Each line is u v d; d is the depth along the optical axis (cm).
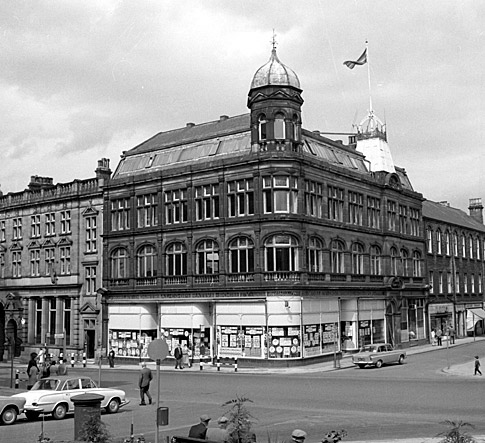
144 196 5188
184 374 4069
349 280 5062
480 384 3166
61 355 5612
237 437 1256
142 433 1948
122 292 5178
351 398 2700
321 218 4750
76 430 1648
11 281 6194
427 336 6481
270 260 4431
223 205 4656
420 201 6562
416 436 1830
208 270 4741
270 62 4619
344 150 5622
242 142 4819
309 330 4453
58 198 5816
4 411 2225
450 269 7444
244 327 4472
